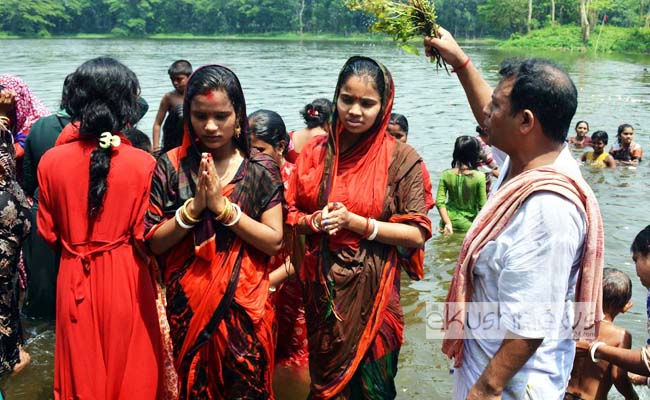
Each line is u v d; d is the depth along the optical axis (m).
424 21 3.69
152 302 3.75
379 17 3.75
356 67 3.67
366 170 3.77
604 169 11.33
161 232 3.52
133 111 3.73
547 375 2.78
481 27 84.50
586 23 59.56
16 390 4.55
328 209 3.63
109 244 3.61
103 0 93.19
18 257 4.57
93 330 3.61
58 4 88.69
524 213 2.62
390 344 3.87
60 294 3.65
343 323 3.76
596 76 28.88
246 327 3.58
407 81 24.97
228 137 3.53
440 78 26.19
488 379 2.72
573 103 2.67
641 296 6.04
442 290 6.32
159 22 95.06
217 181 3.42
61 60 34.94
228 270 3.54
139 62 34.75
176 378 4.00
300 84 23.11
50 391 4.56
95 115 3.57
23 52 43.84
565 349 2.83
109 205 3.60
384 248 3.80
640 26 65.56
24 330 5.39
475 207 8.06
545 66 2.70
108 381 3.62
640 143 13.48
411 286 6.43
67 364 3.64
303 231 3.75
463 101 19.16
